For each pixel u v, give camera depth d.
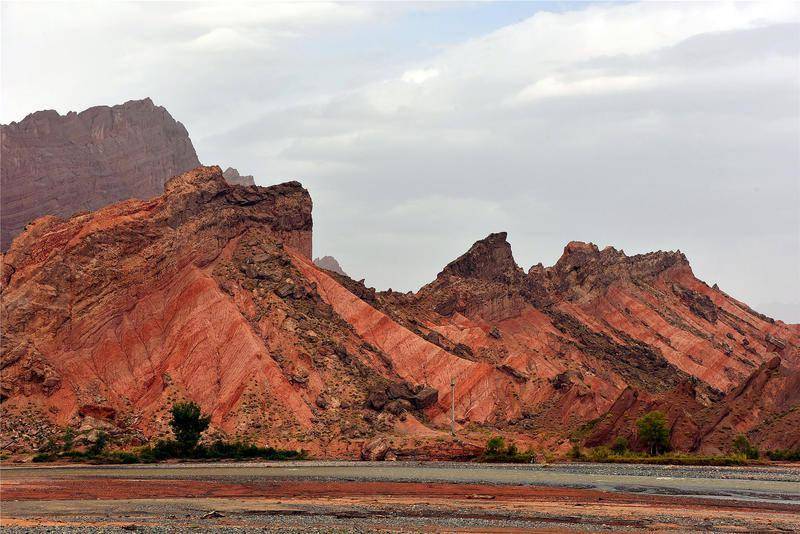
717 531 103.44
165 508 122.00
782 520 110.50
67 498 134.12
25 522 109.12
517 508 120.06
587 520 110.56
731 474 166.25
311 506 123.00
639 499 129.62
